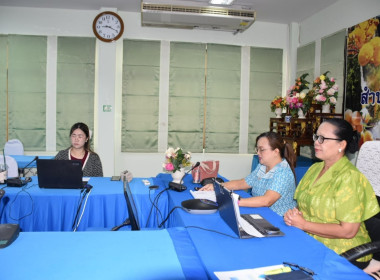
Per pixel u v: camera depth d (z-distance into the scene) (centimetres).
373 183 200
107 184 283
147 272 120
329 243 181
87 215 248
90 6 496
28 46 509
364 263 176
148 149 541
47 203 244
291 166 238
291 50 550
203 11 420
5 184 271
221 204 186
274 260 134
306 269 124
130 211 188
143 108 536
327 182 188
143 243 148
